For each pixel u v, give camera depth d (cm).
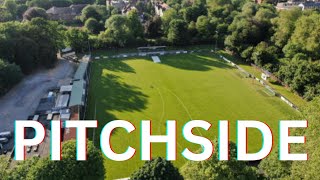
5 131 9344
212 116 10200
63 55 15925
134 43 17288
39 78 13238
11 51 13138
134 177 5744
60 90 11612
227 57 15800
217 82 12825
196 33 17962
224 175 5584
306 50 14400
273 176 6278
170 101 11175
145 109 10581
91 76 13350
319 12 18762
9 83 11831
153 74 13612
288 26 15700
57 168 5728
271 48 14750
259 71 13888
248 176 5738
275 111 10519
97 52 16562
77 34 16162
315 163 5356
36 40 14675
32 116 10194
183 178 5931
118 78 13150
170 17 18875
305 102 10981
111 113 10300
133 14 18025
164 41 17412
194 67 14488
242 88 12288
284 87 12306
